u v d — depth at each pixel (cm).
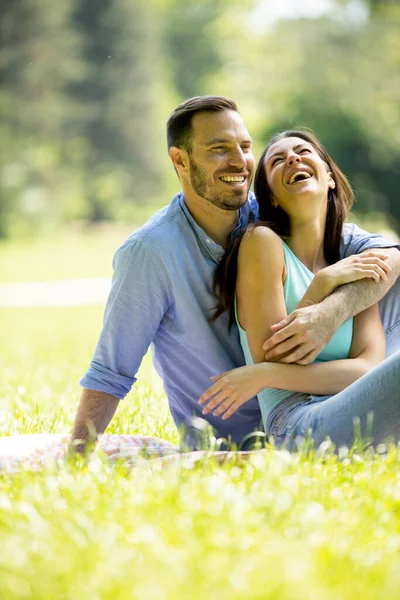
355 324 643
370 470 525
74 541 421
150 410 829
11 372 1187
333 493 488
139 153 7881
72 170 7744
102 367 636
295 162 645
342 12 5919
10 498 496
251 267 622
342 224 677
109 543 417
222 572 384
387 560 407
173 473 505
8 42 7394
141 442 653
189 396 663
